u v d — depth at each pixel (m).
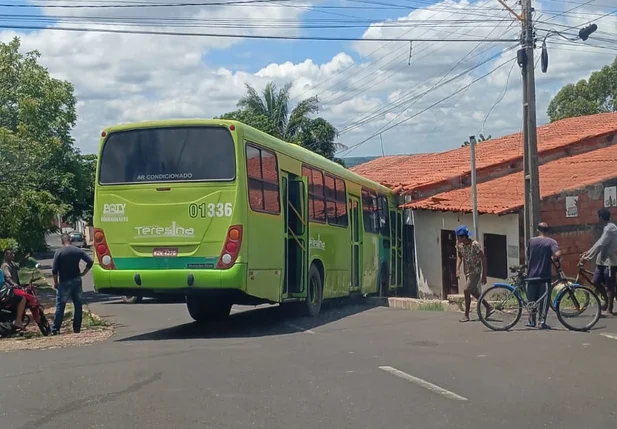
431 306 16.53
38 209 25.03
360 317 14.83
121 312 18.88
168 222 12.07
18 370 9.21
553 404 7.25
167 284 12.00
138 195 12.24
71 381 8.42
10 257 15.59
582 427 6.50
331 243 16.06
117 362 9.61
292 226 14.07
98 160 12.54
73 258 13.64
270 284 12.88
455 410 7.02
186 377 8.54
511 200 19.92
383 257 21.38
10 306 13.43
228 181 11.89
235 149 11.93
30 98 26.48
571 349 10.22
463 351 10.13
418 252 24.50
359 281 18.48
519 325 12.52
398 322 13.61
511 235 19.30
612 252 13.22
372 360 9.51
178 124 12.23
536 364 9.19
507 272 19.53
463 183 24.50
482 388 7.90
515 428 6.45
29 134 24.72
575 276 19.17
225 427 6.48
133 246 12.23
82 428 6.51
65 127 29.73
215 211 11.90
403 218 24.94
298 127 40.75
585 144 25.97
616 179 19.98
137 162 12.34
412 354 9.93
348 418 6.74
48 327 13.80
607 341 10.87
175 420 6.72
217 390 7.86
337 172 16.91
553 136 28.31
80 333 13.55
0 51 27.27
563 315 12.00
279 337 11.88
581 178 20.77
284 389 7.88
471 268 13.34
